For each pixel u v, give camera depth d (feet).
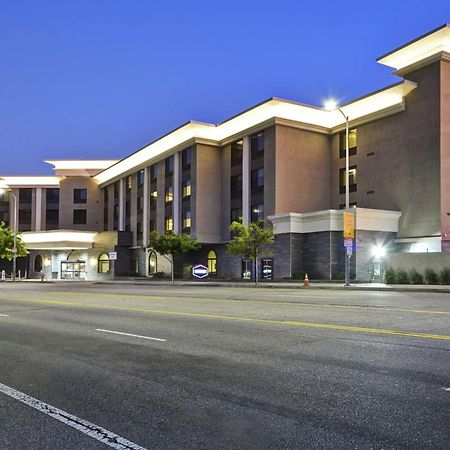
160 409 18.22
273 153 144.36
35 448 14.88
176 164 176.76
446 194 120.26
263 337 32.91
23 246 194.80
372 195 138.31
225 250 161.68
